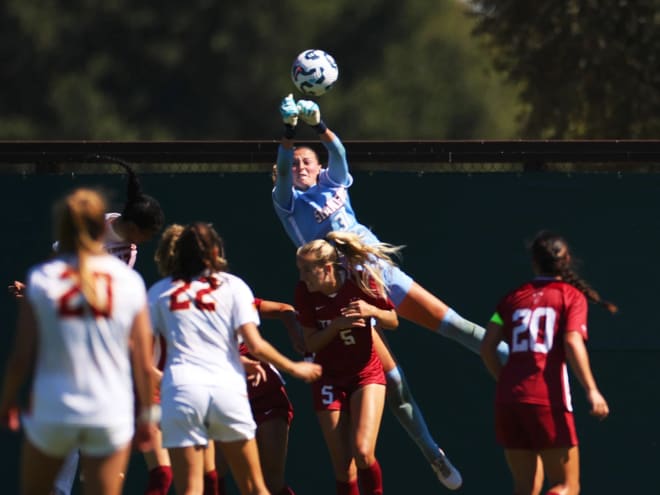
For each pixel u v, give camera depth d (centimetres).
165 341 3019
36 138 14550
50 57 14850
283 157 3369
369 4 15850
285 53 15425
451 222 3644
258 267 3672
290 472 3656
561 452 2905
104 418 2422
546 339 2927
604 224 3612
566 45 6047
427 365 3653
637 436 3588
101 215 2492
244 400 2875
